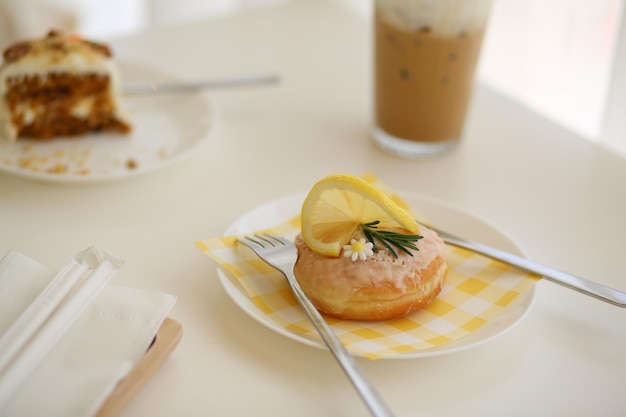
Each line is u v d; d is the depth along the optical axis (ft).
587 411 1.44
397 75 2.10
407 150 2.21
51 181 1.99
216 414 1.41
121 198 2.00
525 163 2.21
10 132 2.22
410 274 1.56
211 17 3.11
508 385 1.49
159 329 1.50
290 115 2.44
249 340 1.56
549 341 1.59
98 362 1.38
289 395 1.45
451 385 1.48
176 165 2.15
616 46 2.35
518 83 3.03
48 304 1.42
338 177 1.59
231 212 1.97
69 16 3.62
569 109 2.87
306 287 1.60
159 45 2.84
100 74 2.29
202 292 1.69
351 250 1.59
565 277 1.62
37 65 2.24
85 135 2.30
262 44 2.90
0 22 3.46
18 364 1.32
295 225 1.83
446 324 1.57
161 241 1.84
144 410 1.41
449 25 1.99
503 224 1.95
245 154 2.22
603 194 2.09
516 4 2.90
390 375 1.50
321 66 2.77
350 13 3.24
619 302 1.56
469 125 2.40
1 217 1.90
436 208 1.88
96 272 1.48
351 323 1.56
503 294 1.62
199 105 2.38
